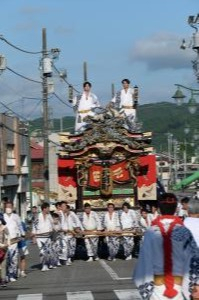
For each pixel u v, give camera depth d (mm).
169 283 7453
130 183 27203
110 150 26734
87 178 27078
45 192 41156
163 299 7395
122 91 27969
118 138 26844
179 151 105188
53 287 17812
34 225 22812
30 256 30406
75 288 17391
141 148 26922
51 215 23625
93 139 26859
